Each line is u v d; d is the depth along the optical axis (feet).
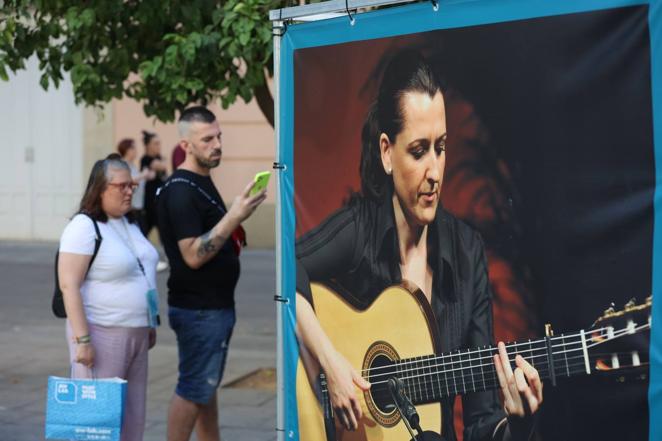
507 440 14.90
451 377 15.62
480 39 14.92
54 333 41.34
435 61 15.53
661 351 13.21
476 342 15.21
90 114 70.69
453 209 15.40
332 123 17.21
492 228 14.89
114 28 28.32
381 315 16.65
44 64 29.14
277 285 18.31
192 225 21.30
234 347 38.55
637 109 13.34
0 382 32.58
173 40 26.99
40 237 72.79
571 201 13.98
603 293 13.73
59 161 72.02
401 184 16.16
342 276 17.24
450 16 15.31
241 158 67.10
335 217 17.26
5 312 45.98
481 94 14.94
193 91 28.43
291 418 18.26
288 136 17.94
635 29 13.33
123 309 20.54
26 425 27.27
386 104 16.31
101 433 19.35
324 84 17.26
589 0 13.73
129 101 69.72
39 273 58.18
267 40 24.30
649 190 13.28
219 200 22.12
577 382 14.07
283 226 18.19
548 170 14.23
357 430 17.16
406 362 16.30
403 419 16.39
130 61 28.50
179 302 21.79
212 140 21.75
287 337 18.26
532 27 14.33
